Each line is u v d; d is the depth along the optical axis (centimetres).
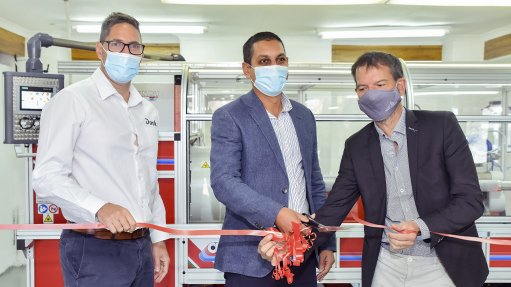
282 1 511
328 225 174
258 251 158
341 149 411
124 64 178
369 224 165
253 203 153
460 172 160
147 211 188
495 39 678
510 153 379
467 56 723
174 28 631
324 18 600
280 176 169
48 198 162
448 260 161
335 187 180
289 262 152
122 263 173
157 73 296
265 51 173
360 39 732
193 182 308
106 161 173
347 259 288
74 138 168
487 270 169
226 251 171
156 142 203
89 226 160
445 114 169
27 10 543
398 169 166
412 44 741
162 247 210
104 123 175
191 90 316
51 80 250
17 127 241
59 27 631
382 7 546
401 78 166
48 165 162
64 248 171
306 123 188
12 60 588
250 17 593
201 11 562
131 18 185
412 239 149
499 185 302
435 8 554
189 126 297
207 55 719
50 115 168
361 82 165
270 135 169
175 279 288
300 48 730
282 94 186
